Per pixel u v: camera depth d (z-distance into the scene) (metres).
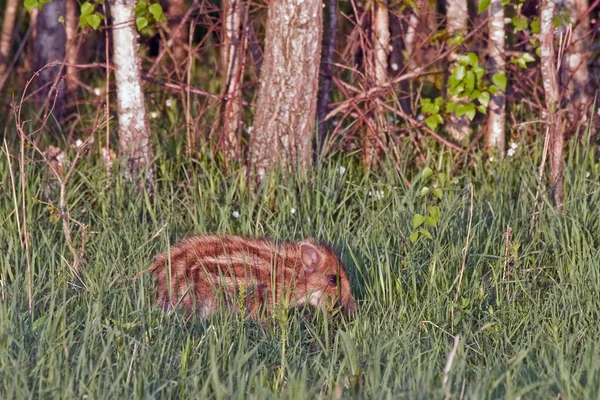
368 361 8.45
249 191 12.80
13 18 20.11
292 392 7.53
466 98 13.84
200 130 14.46
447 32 14.34
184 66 17.94
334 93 16.19
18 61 21.17
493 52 14.62
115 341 8.70
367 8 14.52
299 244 10.84
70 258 10.84
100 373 7.84
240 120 14.31
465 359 8.40
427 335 9.49
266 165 13.03
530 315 9.83
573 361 8.95
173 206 12.18
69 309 9.50
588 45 15.80
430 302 9.93
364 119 14.05
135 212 11.65
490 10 14.52
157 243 11.20
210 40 19.14
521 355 8.28
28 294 9.49
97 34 20.28
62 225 11.55
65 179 11.09
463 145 14.64
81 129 15.49
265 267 10.79
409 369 8.27
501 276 10.72
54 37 17.98
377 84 14.36
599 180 13.16
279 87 12.85
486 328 9.55
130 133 13.30
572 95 14.84
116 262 10.32
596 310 9.70
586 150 13.12
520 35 15.91
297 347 9.01
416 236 10.25
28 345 8.42
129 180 12.71
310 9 12.66
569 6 14.77
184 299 10.24
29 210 11.48
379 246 11.08
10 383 7.64
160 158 13.88
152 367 8.20
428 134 14.73
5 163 13.03
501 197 12.37
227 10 14.62
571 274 10.43
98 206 12.48
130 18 13.07
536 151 13.76
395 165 13.02
